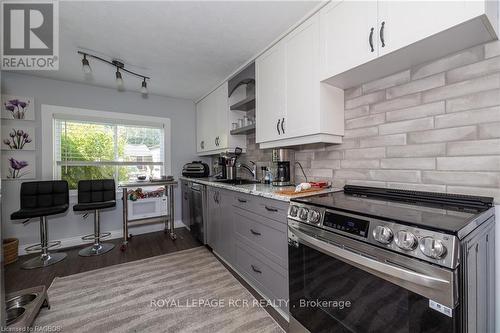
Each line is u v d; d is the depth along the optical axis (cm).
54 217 283
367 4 123
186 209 346
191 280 202
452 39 103
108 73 264
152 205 345
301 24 167
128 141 339
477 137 109
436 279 71
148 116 347
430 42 105
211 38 191
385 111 146
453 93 117
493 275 101
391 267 82
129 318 153
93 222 307
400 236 81
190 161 385
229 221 218
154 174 358
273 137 198
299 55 169
